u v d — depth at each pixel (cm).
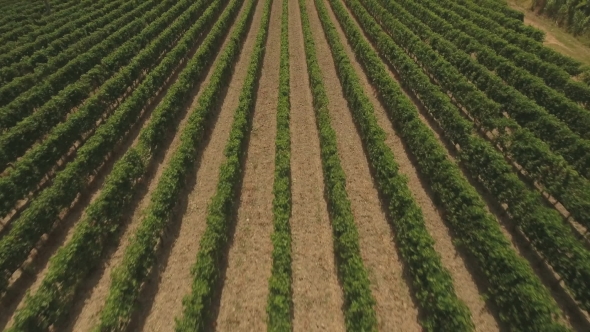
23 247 2034
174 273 2080
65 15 5578
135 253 1959
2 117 3102
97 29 4953
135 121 3256
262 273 2075
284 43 4466
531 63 3666
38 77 3769
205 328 1814
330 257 2152
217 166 2841
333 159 2567
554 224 1969
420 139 2684
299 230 2314
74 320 1872
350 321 1738
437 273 1811
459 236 2180
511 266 1777
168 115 3116
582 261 1797
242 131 2966
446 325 1661
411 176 2686
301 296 1955
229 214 2339
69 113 3359
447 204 2286
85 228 2062
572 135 2652
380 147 2623
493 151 2472
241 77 4028
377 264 2106
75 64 3847
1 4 6197
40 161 2600
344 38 4809
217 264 2036
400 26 4503
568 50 4338
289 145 2905
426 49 3853
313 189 2608
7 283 1950
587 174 2516
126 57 4084
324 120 3042
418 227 2039
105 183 2462
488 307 1877
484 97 3008
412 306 1898
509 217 2338
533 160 2495
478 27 4438
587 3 4612
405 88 3697
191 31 4581
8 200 2344
